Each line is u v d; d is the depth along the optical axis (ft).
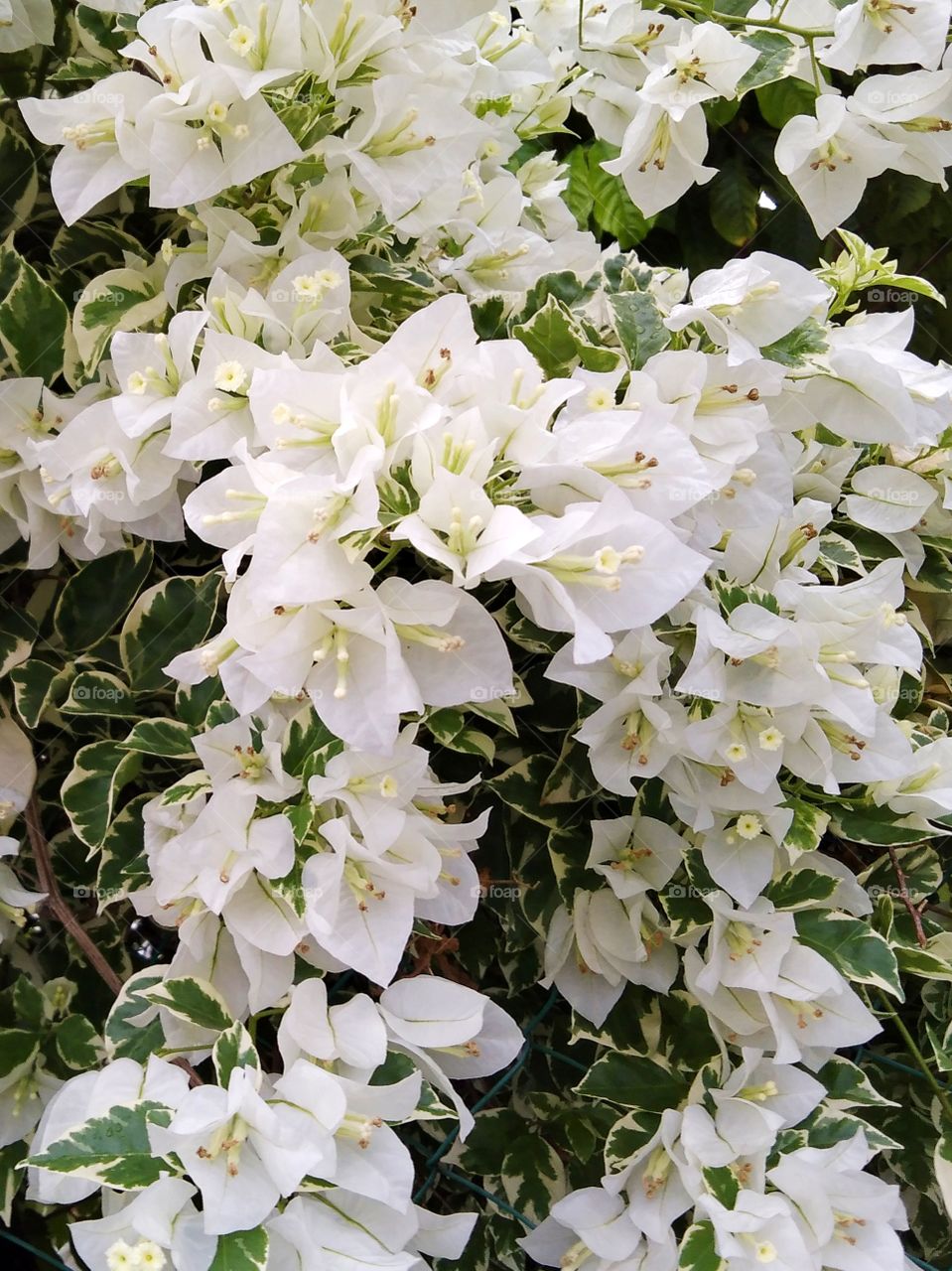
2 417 1.30
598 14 1.56
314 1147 1.06
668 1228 1.25
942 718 1.55
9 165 1.37
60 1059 1.30
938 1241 1.45
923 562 1.64
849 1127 1.31
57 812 1.41
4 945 1.36
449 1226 1.19
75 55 1.41
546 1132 1.40
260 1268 1.02
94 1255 1.05
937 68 1.42
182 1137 1.04
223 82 1.17
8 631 1.36
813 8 1.44
